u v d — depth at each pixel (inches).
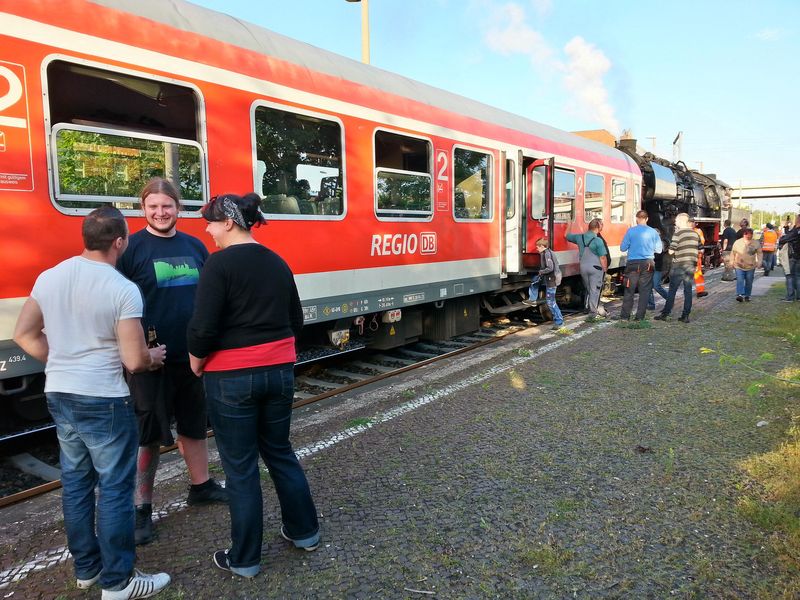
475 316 328.2
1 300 126.7
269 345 98.7
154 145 154.8
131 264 112.4
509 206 323.9
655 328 332.5
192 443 124.5
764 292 541.0
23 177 129.2
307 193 200.1
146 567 103.9
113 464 93.7
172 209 116.0
